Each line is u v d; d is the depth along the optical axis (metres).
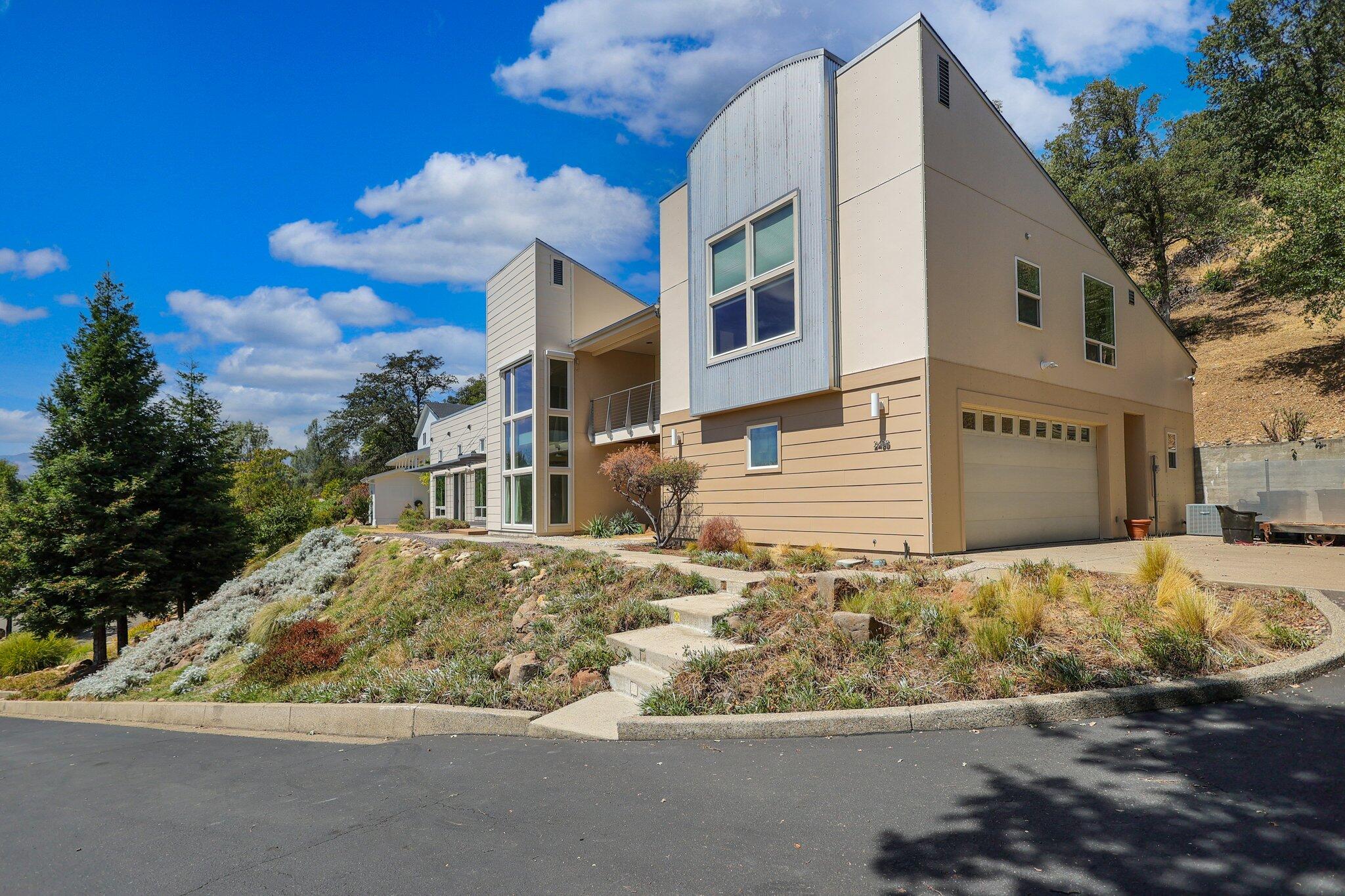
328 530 20.88
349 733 6.41
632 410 21.05
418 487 36.47
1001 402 11.75
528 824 3.42
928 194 10.62
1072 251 14.12
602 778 4.02
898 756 3.88
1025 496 12.48
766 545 13.19
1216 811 2.93
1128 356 15.72
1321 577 7.84
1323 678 4.77
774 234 12.87
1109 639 5.15
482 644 7.98
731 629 6.37
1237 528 13.52
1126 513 15.33
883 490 10.96
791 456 12.70
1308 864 2.47
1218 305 29.98
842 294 11.77
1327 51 28.83
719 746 4.38
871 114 11.41
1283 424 19.55
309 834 3.60
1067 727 4.11
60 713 11.80
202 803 4.46
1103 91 33.06
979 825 2.96
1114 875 2.48
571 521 19.59
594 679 6.14
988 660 4.96
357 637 10.30
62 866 3.54
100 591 16.28
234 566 19.48
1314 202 18.48
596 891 2.67
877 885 2.54
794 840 2.97
